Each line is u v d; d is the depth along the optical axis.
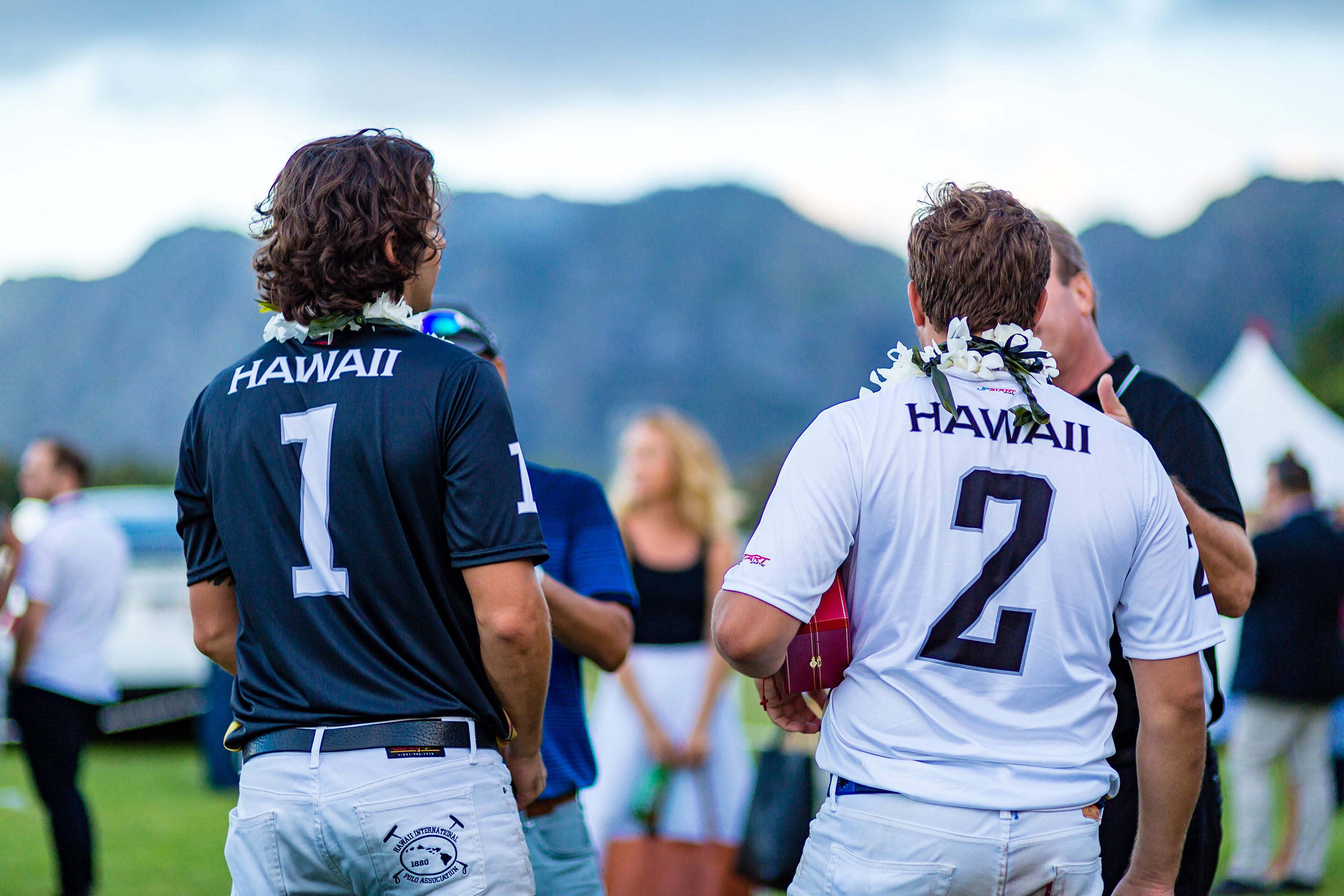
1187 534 3.13
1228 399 17.80
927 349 3.18
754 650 2.95
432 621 3.02
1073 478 3.01
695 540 7.86
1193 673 3.06
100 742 17.67
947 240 3.16
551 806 4.21
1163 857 3.15
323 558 3.01
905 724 2.92
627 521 7.91
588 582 4.43
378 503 3.00
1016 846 2.82
